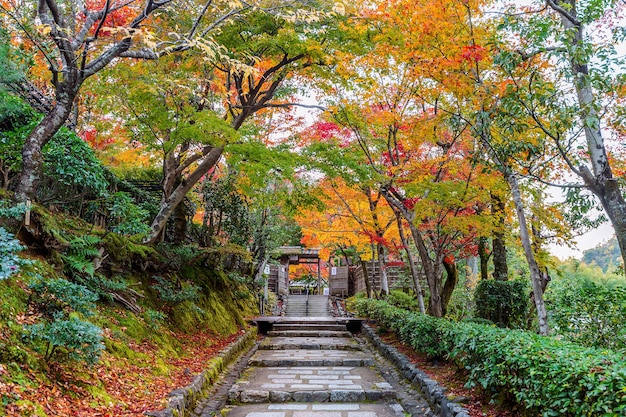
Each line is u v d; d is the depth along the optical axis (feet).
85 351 14.11
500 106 19.33
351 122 31.73
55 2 17.71
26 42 21.45
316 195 33.91
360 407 21.15
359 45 28.91
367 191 37.88
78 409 12.91
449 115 26.55
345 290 91.91
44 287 14.75
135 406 15.03
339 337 45.27
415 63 24.68
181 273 36.52
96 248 23.48
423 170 29.25
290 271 121.70
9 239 12.23
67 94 18.26
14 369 12.37
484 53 21.53
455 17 23.94
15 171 22.29
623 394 9.79
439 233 31.09
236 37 28.48
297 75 34.58
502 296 34.22
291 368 29.81
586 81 16.84
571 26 19.12
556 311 25.22
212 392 22.33
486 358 17.20
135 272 28.78
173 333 27.27
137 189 36.73
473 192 27.66
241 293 51.83
